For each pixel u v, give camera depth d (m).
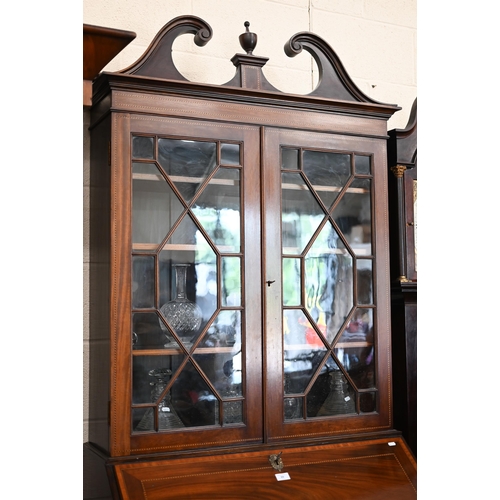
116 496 1.51
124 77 1.62
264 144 1.78
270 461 1.68
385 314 1.91
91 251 1.82
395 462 1.79
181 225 1.68
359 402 1.85
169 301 1.66
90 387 1.81
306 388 1.79
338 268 1.86
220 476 1.60
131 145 1.64
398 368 2.03
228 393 1.70
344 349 1.85
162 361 1.64
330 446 1.78
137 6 2.07
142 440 1.60
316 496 1.63
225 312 1.71
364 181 1.92
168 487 1.54
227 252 1.72
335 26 2.41
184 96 1.70
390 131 2.10
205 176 1.71
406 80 2.54
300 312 1.80
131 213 1.63
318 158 1.86
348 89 1.94
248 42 1.81
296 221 1.81
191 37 2.15
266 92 1.76
